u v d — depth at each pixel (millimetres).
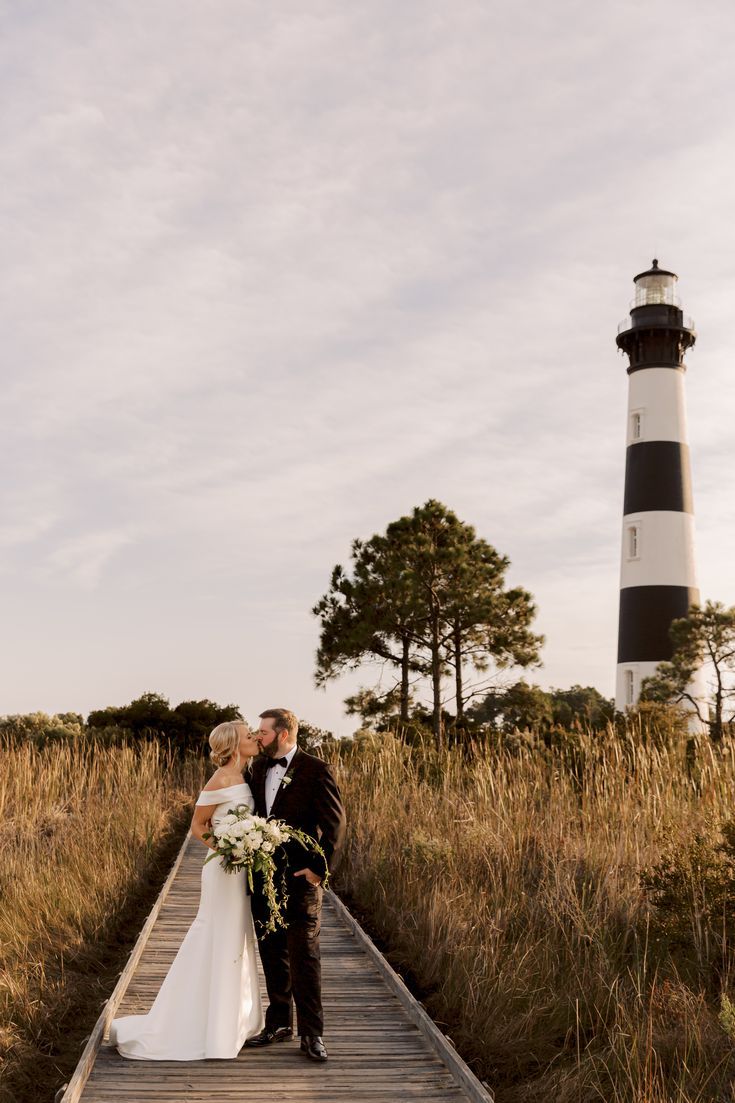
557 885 8133
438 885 9219
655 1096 4875
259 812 5785
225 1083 5250
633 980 6426
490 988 6637
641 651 41406
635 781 10906
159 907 10141
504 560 31219
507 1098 5336
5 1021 6262
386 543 30516
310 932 5742
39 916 8703
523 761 12930
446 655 30359
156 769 21531
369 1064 5625
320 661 32156
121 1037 5629
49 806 14148
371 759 16516
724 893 7281
